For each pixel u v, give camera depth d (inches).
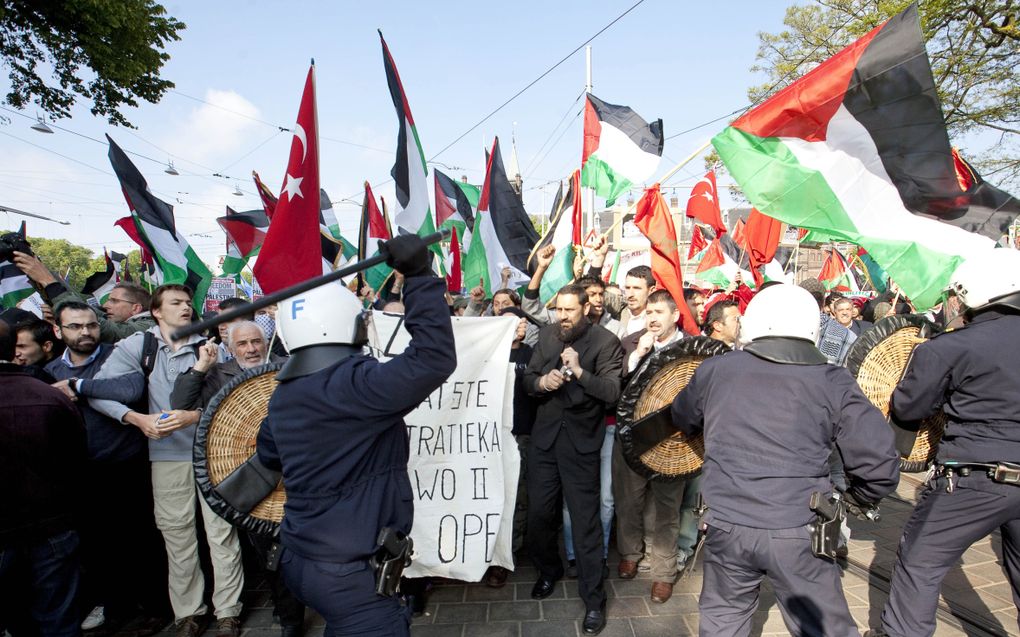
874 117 130.7
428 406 128.9
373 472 78.5
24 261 155.2
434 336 75.0
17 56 443.2
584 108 240.2
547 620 133.1
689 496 152.8
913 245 127.0
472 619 134.0
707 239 456.8
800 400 87.6
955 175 124.0
